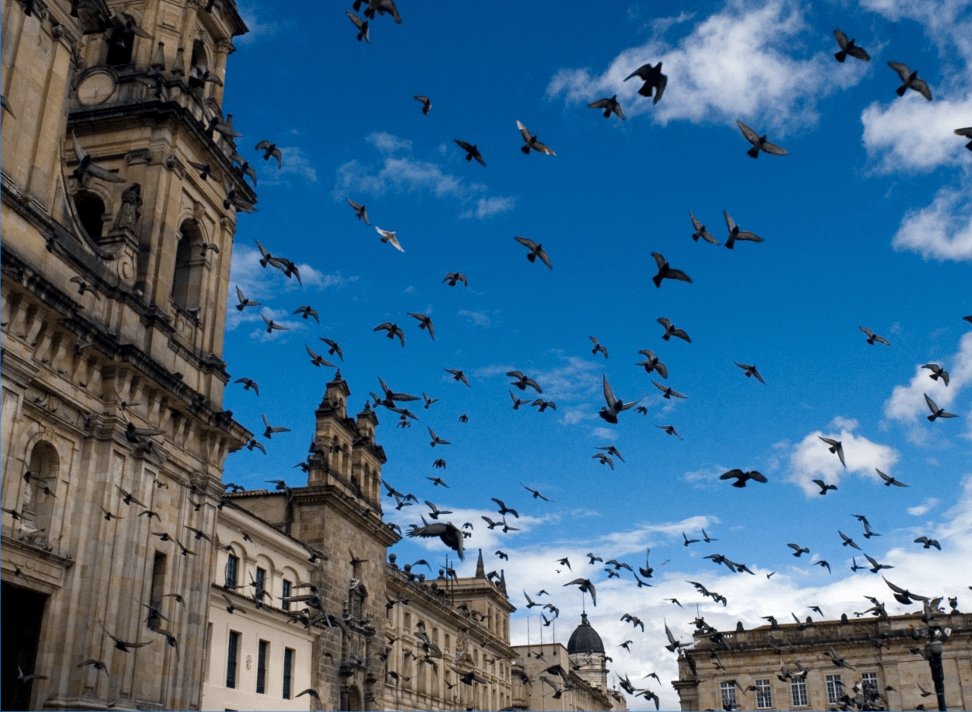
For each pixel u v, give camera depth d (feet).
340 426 227.81
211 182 159.53
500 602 366.43
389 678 241.14
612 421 75.72
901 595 105.91
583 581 87.25
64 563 114.42
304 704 186.80
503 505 115.75
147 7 160.04
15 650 112.27
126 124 150.41
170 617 130.93
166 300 142.92
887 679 298.76
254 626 172.86
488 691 334.44
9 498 106.83
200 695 134.51
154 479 129.18
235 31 178.60
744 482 78.79
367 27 80.23
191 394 137.59
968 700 288.92
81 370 120.88
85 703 110.52
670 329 82.23
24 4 112.47
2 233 110.83
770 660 314.96
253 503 210.79
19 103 119.24
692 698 333.83
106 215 145.28
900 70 66.95
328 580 203.72
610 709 542.57
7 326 106.83
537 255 79.10
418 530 57.57
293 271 97.60
